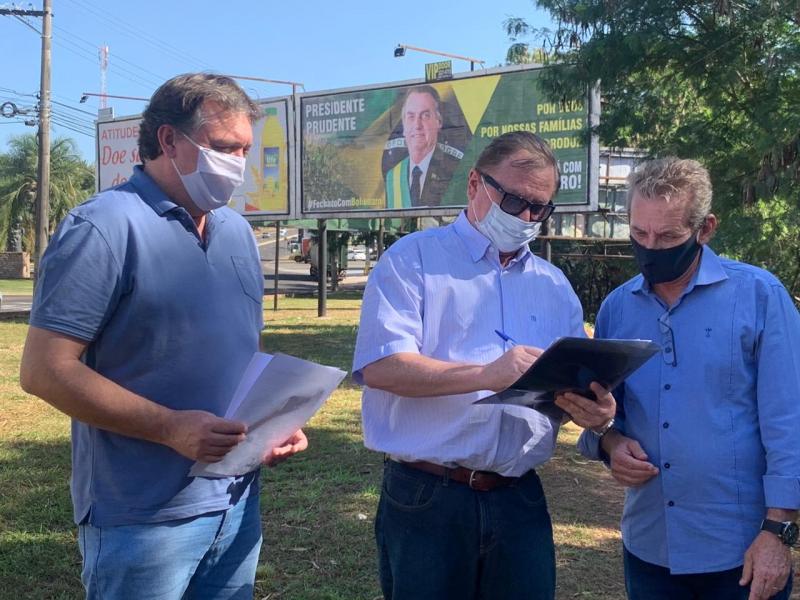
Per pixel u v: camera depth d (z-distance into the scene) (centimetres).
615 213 1447
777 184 635
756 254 688
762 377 237
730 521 238
